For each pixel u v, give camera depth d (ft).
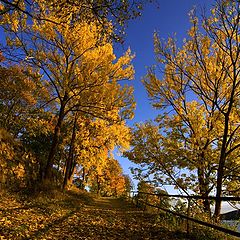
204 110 51.29
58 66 62.03
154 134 55.93
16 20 52.11
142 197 62.95
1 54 60.44
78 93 63.98
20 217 28.89
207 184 45.78
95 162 84.74
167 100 51.80
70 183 91.25
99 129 79.41
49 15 55.06
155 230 30.58
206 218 30.76
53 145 63.36
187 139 50.90
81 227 28.89
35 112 73.87
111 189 200.03
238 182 44.57
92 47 61.21
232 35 41.96
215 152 47.55
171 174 51.96
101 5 25.99
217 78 46.96
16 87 68.85
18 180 50.21
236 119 46.62
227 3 41.27
